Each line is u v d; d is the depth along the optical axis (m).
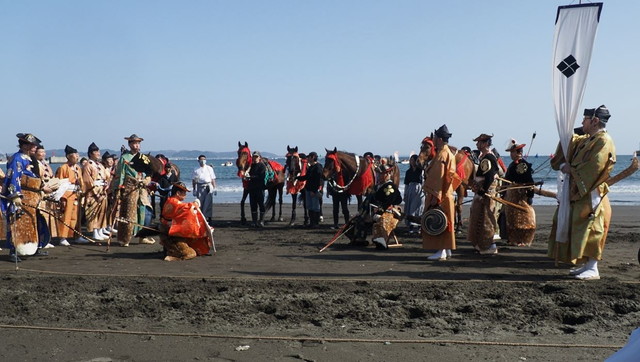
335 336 6.66
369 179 16.75
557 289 8.63
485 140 12.18
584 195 9.09
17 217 11.19
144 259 11.71
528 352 6.10
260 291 8.65
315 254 12.15
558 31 9.72
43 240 12.18
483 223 11.77
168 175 17.25
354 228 13.27
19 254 11.34
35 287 8.95
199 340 6.53
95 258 11.85
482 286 8.82
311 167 18.06
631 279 9.30
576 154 9.26
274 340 6.52
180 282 9.24
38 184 11.59
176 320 7.34
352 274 9.88
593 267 9.30
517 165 12.74
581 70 9.47
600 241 9.17
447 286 8.81
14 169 11.23
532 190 12.79
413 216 15.58
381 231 12.73
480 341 6.43
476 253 12.11
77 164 15.04
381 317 7.41
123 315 7.57
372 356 6.00
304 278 9.44
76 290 8.78
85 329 6.89
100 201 14.70
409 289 8.70
